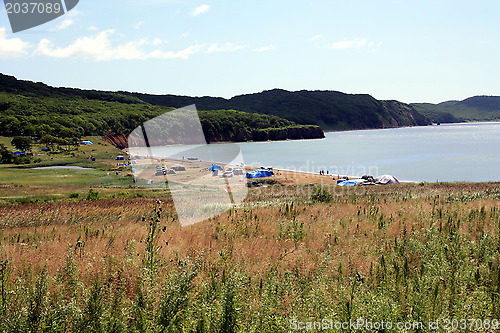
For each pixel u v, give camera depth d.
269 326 3.88
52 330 3.58
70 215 17.09
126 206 20.56
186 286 3.92
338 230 9.75
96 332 3.61
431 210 12.28
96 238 8.95
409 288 4.80
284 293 4.78
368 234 9.34
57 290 4.38
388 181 41.53
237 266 5.72
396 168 72.19
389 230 9.52
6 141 129.25
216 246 7.61
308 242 8.41
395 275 5.55
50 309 3.82
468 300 4.30
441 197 19.11
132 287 4.50
